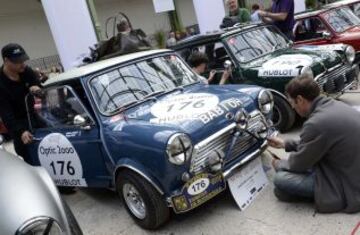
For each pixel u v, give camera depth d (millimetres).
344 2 9312
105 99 4281
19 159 3428
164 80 4680
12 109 5223
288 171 3738
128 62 4668
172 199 3568
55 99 4695
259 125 4117
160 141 3461
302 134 3447
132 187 3896
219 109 3814
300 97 3461
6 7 17484
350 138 3312
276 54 6324
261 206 3910
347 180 3395
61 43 8234
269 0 25609
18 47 4961
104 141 4059
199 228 3809
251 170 4125
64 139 4578
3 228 2545
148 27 23453
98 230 4285
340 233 3229
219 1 11469
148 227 3906
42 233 2604
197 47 6523
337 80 5930
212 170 3666
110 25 21359
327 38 7758
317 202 3494
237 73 6051
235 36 6371
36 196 2809
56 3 8086
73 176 4684
